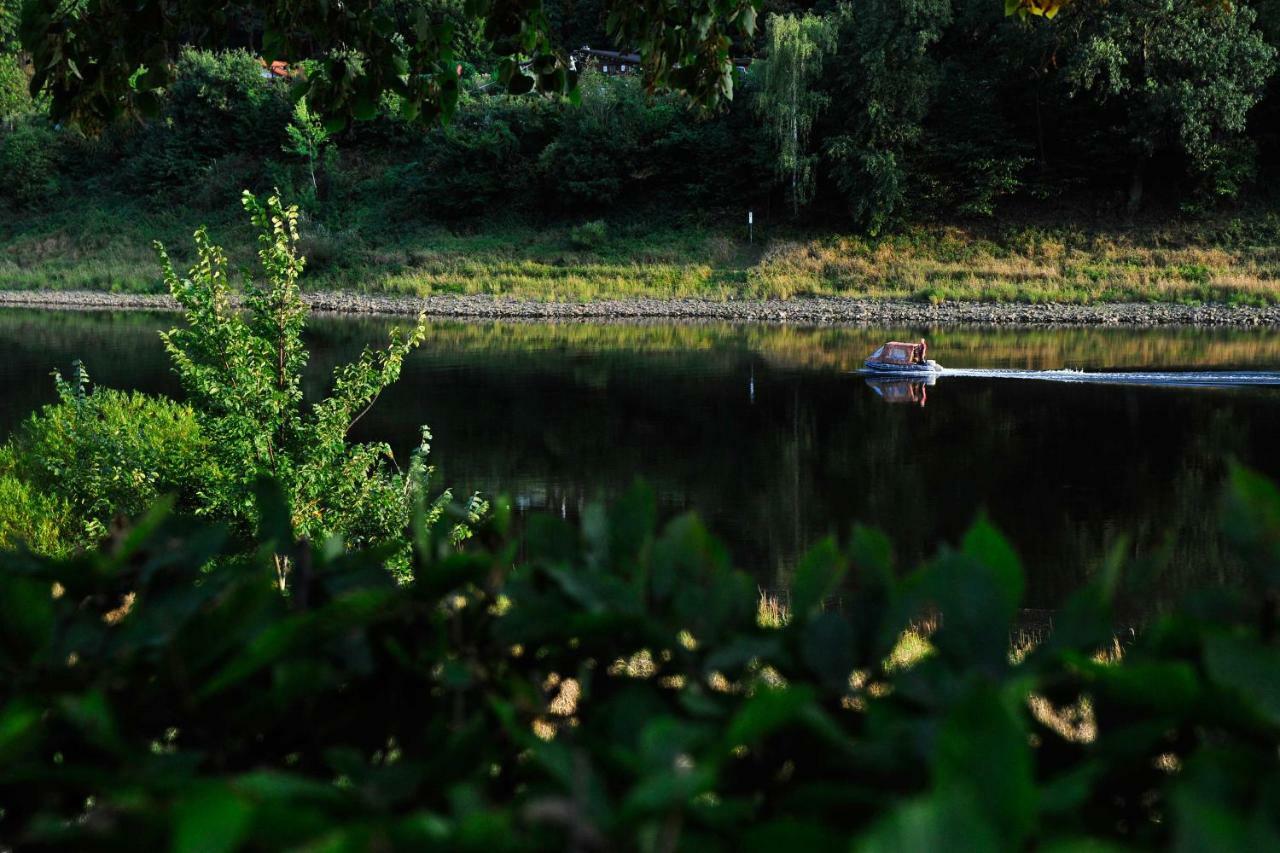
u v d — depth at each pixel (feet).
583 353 107.04
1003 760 2.16
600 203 189.47
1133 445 59.52
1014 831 2.11
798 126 173.06
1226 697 2.60
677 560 3.68
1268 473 52.37
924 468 55.62
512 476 54.24
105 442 29.94
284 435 25.84
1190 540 39.83
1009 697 2.64
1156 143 160.76
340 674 3.39
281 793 2.42
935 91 170.19
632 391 82.74
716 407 75.41
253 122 220.64
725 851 2.37
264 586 3.35
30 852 2.77
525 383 86.94
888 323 136.26
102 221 213.87
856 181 167.12
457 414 72.69
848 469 55.83
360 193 206.28
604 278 168.25
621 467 56.65
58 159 230.48
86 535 30.83
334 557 4.13
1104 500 47.83
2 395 78.69
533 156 193.88
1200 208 162.09
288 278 25.38
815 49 168.45
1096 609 3.09
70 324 136.98
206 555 3.95
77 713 2.77
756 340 118.73
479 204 193.77
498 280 169.68
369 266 180.75
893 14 162.20
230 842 1.92
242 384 24.32
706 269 167.22
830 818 2.60
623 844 2.27
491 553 3.84
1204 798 2.35
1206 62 154.10
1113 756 2.62
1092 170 170.40
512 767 3.30
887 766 2.69
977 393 79.15
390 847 2.20
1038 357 98.94
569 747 2.72
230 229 203.31
